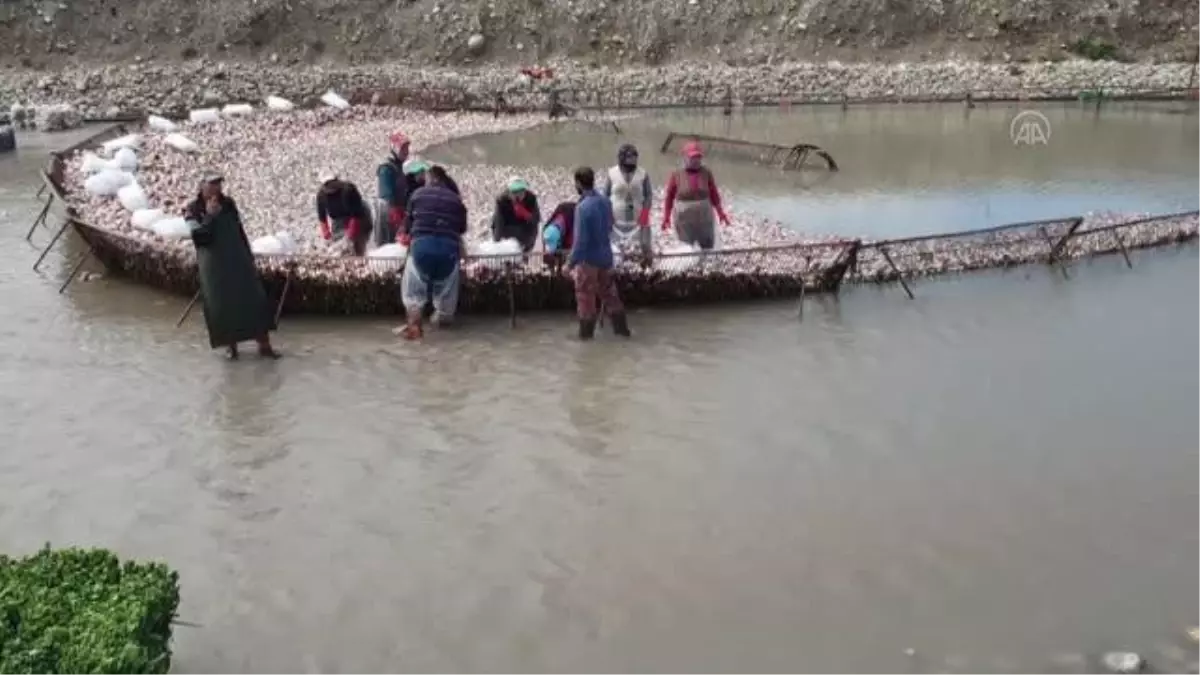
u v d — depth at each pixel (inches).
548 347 418.3
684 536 276.8
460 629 236.7
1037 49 1519.4
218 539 274.7
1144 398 370.3
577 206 414.9
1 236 588.1
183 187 658.8
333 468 315.0
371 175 764.0
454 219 426.6
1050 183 791.7
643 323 448.8
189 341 421.1
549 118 1146.7
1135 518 287.1
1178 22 1529.3
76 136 984.3
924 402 366.6
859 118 1174.3
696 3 1529.3
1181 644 231.5
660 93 1304.1
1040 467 317.4
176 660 224.4
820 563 264.1
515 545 272.2
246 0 1464.1
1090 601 247.8
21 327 436.5
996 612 243.1
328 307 450.9
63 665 171.6
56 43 1397.6
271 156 821.9
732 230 603.8
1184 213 597.0
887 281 515.8
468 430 341.7
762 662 224.7
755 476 311.0
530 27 1509.6
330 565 262.7
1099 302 486.3
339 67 1443.2
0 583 195.2
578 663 224.5
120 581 199.8
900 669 222.4
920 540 275.3
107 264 509.0
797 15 1528.1
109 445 329.1
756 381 385.4
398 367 396.2
